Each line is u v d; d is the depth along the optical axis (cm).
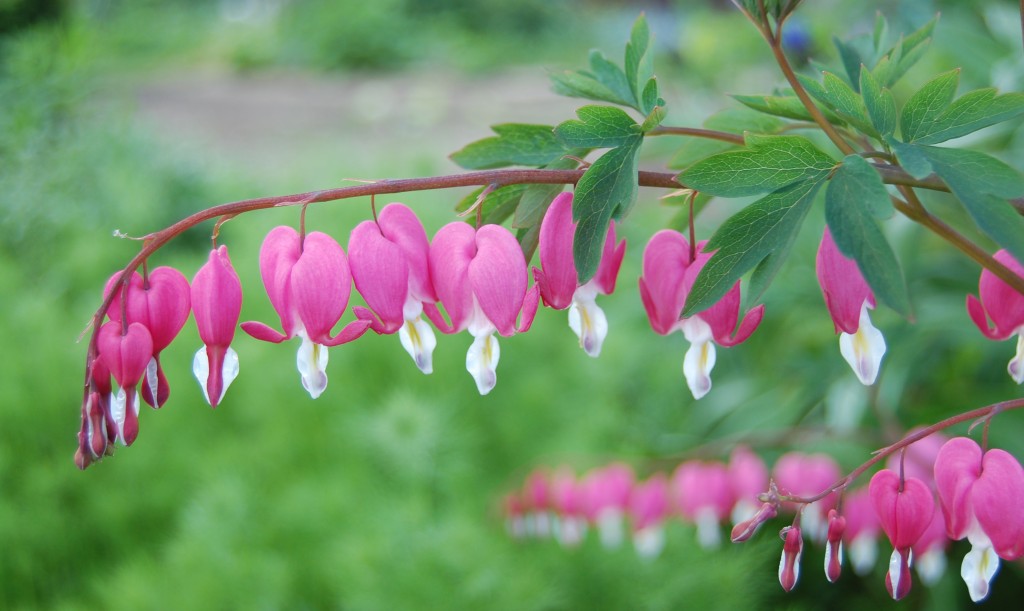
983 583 128
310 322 126
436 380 389
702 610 300
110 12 2038
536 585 281
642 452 379
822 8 597
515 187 146
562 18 1875
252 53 1719
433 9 1834
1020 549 124
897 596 132
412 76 1608
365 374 393
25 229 531
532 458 362
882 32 174
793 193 123
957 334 386
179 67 1755
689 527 324
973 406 374
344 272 127
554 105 1310
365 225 130
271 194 591
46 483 345
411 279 132
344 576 292
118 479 363
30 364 382
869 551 256
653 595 299
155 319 127
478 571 278
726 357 473
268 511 332
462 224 134
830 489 132
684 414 439
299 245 130
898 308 113
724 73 670
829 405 390
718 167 124
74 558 347
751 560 316
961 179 118
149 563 321
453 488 337
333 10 1750
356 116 1290
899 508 131
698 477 288
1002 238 113
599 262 128
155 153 645
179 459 367
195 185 616
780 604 372
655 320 144
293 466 368
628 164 130
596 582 306
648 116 129
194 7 2317
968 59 419
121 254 513
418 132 1180
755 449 398
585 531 311
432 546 284
